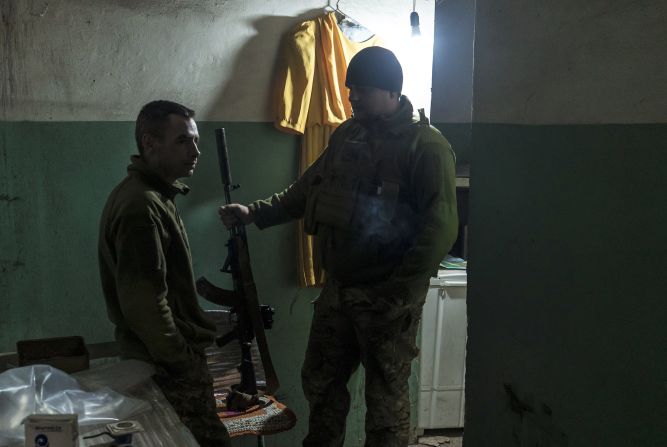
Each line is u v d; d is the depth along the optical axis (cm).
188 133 185
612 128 125
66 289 260
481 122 189
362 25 291
